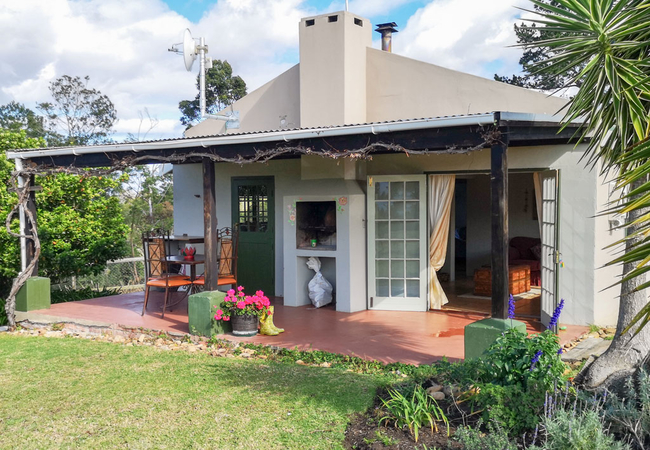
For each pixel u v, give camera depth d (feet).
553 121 19.48
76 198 37.42
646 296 16.61
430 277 28.96
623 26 15.53
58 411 15.61
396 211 28.76
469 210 41.16
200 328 23.27
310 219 30.91
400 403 13.84
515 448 10.88
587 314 24.63
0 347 23.70
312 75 30.30
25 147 36.24
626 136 15.60
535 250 38.52
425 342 21.94
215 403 15.80
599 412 12.49
